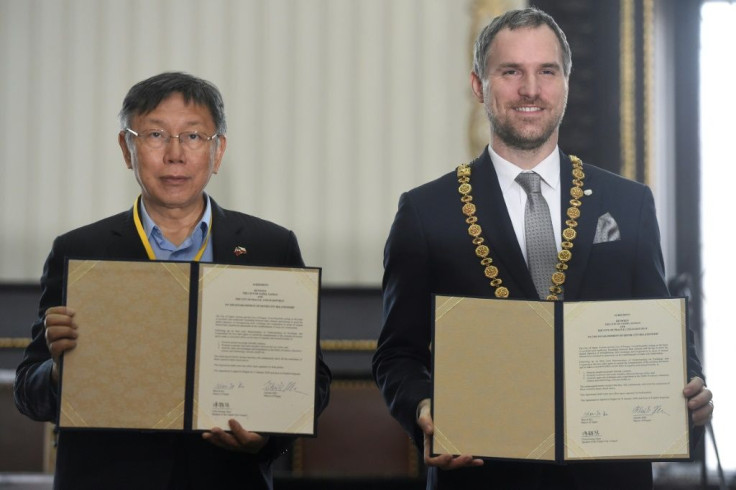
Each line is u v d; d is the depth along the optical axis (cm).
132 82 759
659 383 329
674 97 771
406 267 358
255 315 341
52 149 757
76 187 755
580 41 764
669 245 763
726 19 771
